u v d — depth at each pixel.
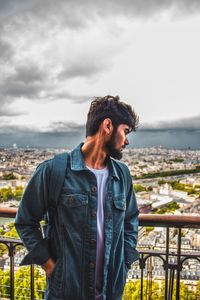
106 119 1.42
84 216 1.41
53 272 1.45
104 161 1.55
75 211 1.40
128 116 1.43
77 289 1.40
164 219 2.13
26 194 1.49
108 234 1.45
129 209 1.69
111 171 1.52
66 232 1.41
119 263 1.52
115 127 1.42
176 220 2.12
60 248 1.43
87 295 1.40
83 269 1.40
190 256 2.16
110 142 1.44
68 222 1.41
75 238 1.40
